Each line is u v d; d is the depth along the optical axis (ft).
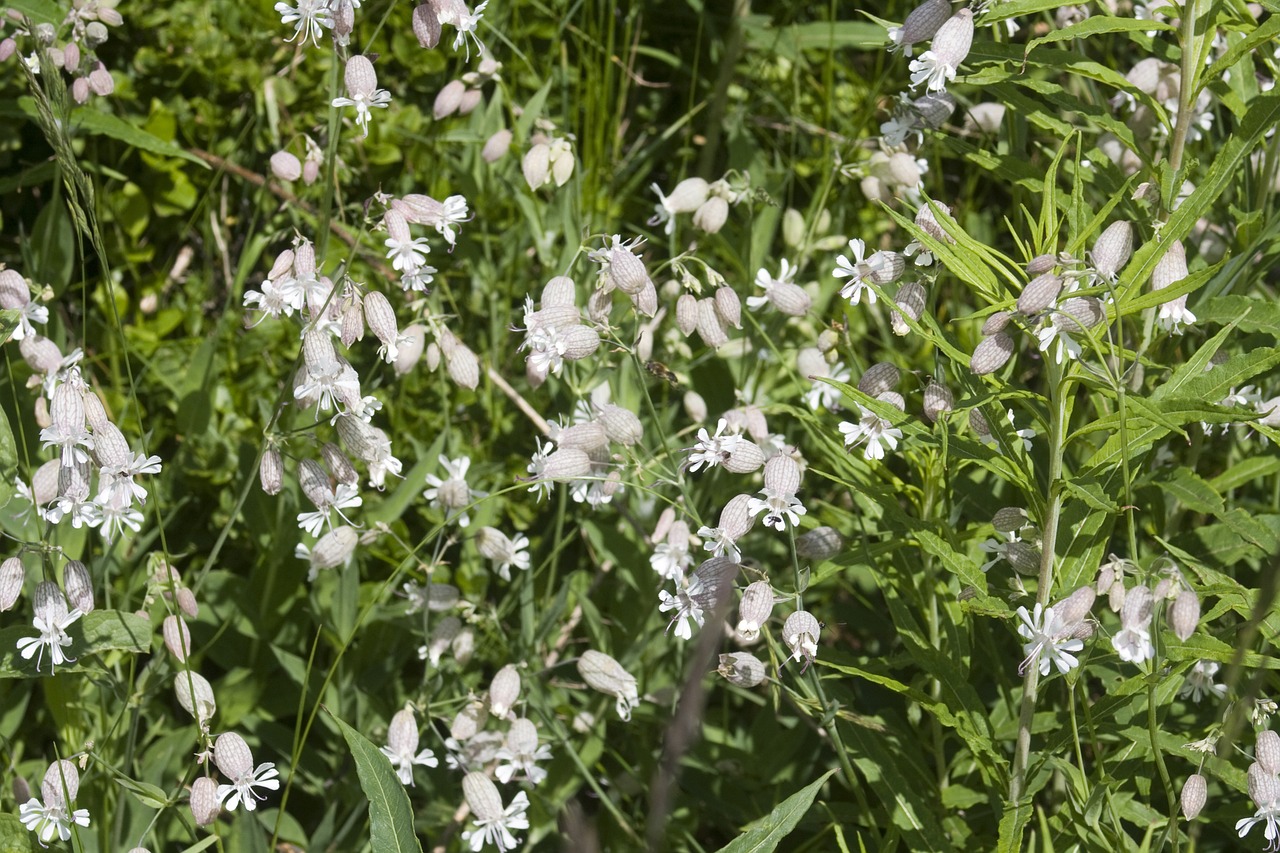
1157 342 4.15
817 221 4.54
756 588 3.98
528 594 4.33
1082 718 4.11
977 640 4.30
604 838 4.35
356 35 4.75
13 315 4.10
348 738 3.90
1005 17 4.01
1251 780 3.91
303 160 4.58
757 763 4.39
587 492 4.20
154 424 4.51
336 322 4.03
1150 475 4.07
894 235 4.87
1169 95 4.27
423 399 4.68
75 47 4.30
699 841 4.50
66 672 4.14
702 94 5.03
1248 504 4.37
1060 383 3.91
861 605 4.53
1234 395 4.13
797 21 5.03
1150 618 3.84
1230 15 4.10
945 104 4.25
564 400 4.50
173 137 4.69
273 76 4.71
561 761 4.34
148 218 4.72
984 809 4.25
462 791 4.36
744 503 3.98
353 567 4.31
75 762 4.02
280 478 4.09
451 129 4.74
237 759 4.01
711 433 4.50
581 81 4.95
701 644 3.64
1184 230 3.94
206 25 4.67
